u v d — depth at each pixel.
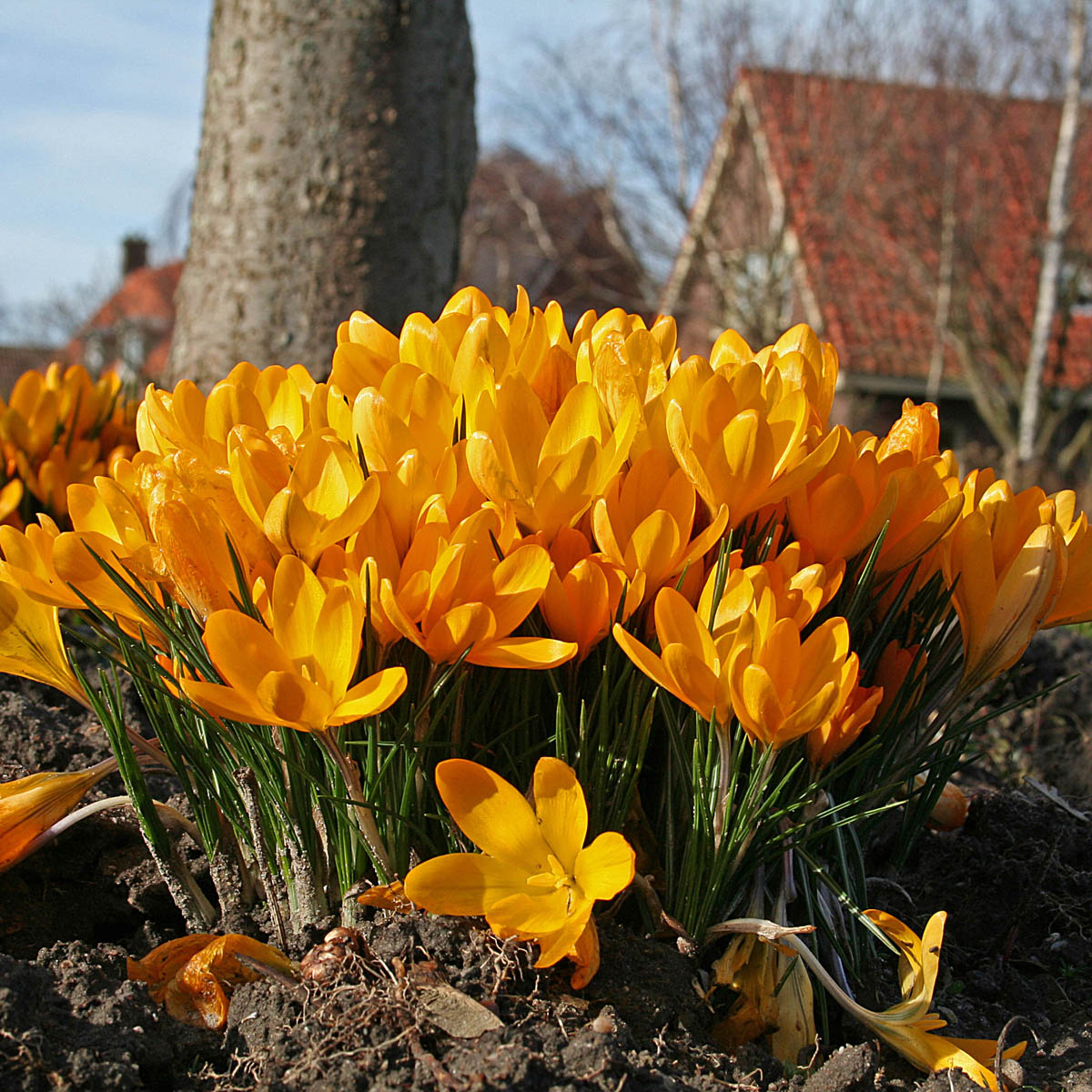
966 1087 0.52
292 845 0.55
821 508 0.55
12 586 0.56
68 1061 0.49
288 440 0.55
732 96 4.71
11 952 0.59
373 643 0.53
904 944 0.56
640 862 0.57
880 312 5.29
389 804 0.54
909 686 0.57
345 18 1.27
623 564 0.53
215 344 1.30
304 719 0.49
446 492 0.53
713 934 0.55
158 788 0.70
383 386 0.56
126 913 0.62
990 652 0.56
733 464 0.52
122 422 1.09
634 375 0.57
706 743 0.55
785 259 4.74
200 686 0.49
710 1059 0.52
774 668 0.51
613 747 0.54
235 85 1.30
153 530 0.51
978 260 4.95
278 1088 0.50
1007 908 0.67
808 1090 0.52
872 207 4.84
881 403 5.48
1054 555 0.55
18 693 0.80
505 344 0.57
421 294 1.33
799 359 0.58
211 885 0.62
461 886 0.51
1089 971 0.64
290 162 1.27
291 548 0.51
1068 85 4.35
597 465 0.52
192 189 1.40
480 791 0.52
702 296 5.15
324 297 1.28
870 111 4.68
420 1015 0.51
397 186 1.29
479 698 0.55
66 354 8.55
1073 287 4.94
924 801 0.60
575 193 5.05
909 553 0.56
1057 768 0.98
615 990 0.53
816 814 0.55
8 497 0.92
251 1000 0.53
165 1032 0.53
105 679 0.56
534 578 0.51
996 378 5.51
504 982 0.52
